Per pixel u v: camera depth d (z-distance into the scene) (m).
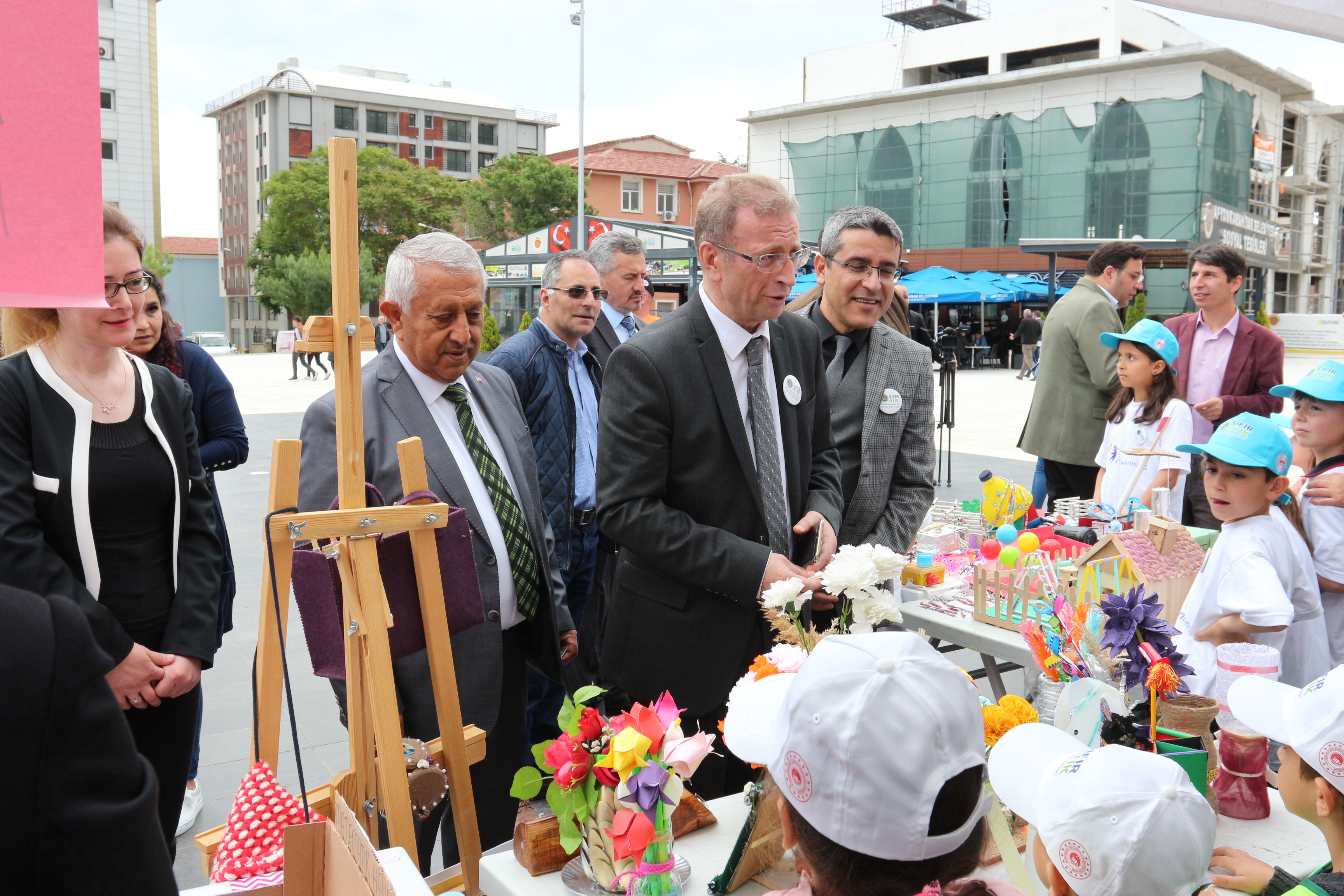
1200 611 2.50
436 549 1.81
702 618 2.23
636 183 48.75
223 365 30.50
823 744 1.04
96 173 1.22
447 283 2.09
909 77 46.41
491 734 2.37
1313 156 44.81
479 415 2.39
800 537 2.40
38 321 1.94
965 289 27.34
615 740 1.48
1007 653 2.62
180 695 2.04
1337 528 2.74
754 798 1.52
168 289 82.00
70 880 0.77
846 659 1.10
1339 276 49.56
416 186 54.06
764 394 2.31
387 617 1.72
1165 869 1.15
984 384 22.08
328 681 4.12
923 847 1.01
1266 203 35.81
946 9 48.34
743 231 2.15
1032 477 9.08
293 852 1.31
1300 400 2.94
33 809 0.75
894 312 4.10
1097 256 4.27
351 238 1.68
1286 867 1.60
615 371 2.25
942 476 9.17
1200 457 3.98
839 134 38.53
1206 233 26.73
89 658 0.81
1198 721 1.75
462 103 77.00
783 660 1.54
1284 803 1.52
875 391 2.86
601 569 3.73
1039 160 33.69
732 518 2.27
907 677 1.06
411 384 2.19
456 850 2.38
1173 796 1.17
